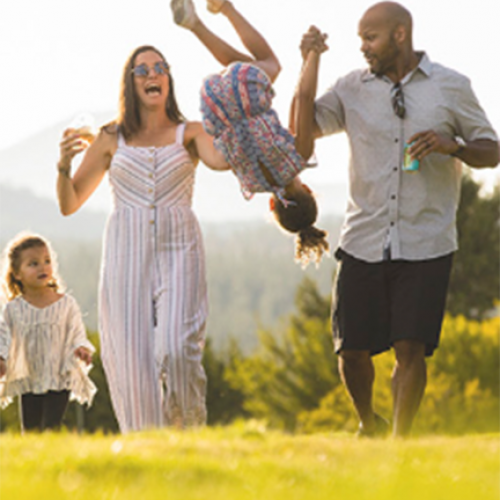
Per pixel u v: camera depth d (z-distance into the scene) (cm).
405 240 1142
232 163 1172
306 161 1184
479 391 4422
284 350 6456
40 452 756
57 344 1421
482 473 716
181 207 1231
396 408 1123
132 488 614
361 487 637
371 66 1166
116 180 1241
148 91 1248
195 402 1198
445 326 5012
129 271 1213
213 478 666
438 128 1148
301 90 1178
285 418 6169
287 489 629
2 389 1413
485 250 7119
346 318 1169
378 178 1156
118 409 1220
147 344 1202
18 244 1429
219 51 1284
